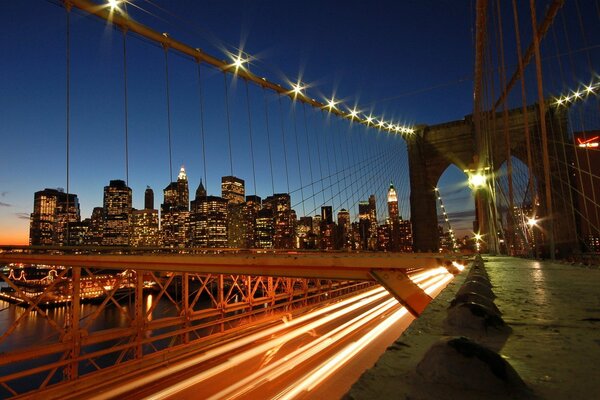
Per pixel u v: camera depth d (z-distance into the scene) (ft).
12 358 38.40
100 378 40.11
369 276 32.68
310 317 70.18
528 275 17.95
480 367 3.58
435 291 54.90
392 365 4.20
